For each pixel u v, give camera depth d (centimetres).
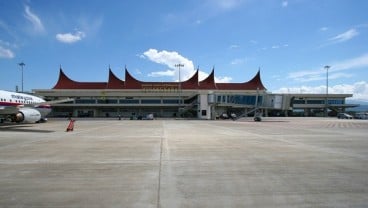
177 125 4128
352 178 857
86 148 1520
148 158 1203
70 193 699
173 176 880
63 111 10019
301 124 4534
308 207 607
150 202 635
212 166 1036
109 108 10062
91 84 11750
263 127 3638
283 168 1002
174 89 10975
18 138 2056
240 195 688
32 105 3322
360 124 4528
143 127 3569
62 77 11744
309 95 10712
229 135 2378
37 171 947
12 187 751
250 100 7538
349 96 11019
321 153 1359
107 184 784
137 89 11006
